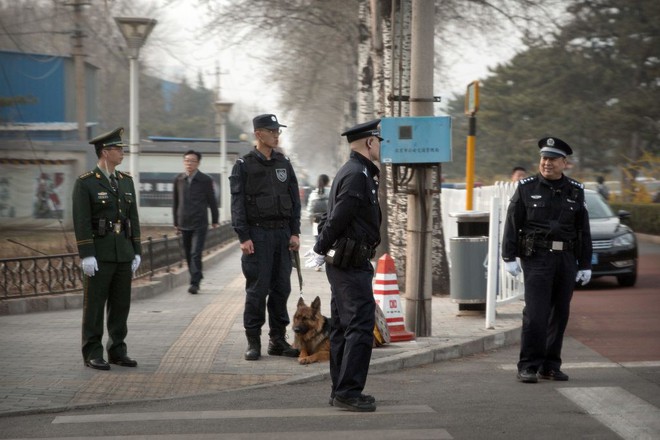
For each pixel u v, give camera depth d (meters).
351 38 42.41
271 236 12.27
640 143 67.81
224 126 47.19
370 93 30.59
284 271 12.52
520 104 77.12
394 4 14.48
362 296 9.59
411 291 13.74
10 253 26.98
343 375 9.56
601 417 9.18
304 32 44.91
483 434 8.43
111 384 10.87
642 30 62.53
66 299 17.73
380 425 8.83
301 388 10.87
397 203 20.09
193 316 16.34
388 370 12.07
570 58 67.69
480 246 15.94
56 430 8.84
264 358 12.44
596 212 23.22
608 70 67.44
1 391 10.46
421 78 13.63
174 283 21.73
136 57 26.05
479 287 15.94
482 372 12.02
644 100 63.50
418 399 10.24
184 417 9.31
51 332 14.65
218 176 48.97
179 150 47.44
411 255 13.74
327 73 58.00
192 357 12.52
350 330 9.58
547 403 9.91
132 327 15.09
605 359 12.87
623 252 21.44
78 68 44.91
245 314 12.35
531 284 11.19
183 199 20.17
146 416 9.39
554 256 11.14
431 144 13.20
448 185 45.44
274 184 12.29
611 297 19.88
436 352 12.85
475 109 20.48
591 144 74.94
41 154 40.19
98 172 11.70
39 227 40.25
